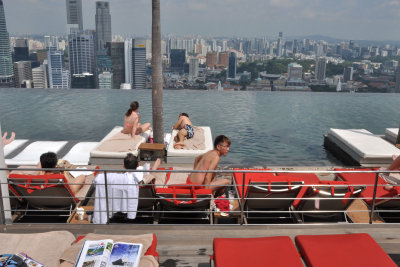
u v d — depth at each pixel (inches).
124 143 293.1
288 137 405.4
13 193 167.8
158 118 306.8
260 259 107.3
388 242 142.6
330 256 109.0
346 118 513.3
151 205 170.4
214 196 188.1
